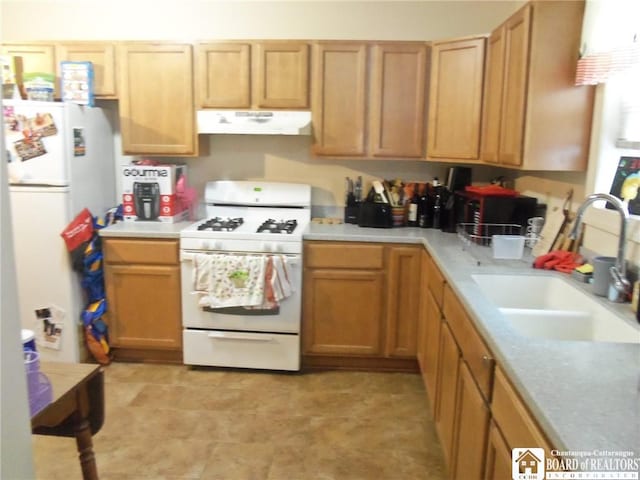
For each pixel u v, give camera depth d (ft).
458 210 10.33
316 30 11.36
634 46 6.07
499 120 8.84
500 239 8.14
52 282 10.27
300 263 10.07
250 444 8.05
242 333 10.32
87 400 5.22
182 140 10.97
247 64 10.55
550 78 7.47
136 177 11.10
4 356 3.05
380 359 10.75
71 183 10.07
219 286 9.89
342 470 7.45
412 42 10.36
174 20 11.53
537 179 9.70
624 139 6.96
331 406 9.28
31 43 10.91
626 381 3.85
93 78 10.80
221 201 11.76
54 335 10.44
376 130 10.71
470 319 5.90
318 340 10.52
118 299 10.62
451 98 10.16
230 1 11.37
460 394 6.23
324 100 10.66
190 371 10.62
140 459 7.62
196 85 10.77
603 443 3.02
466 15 11.05
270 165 11.96
